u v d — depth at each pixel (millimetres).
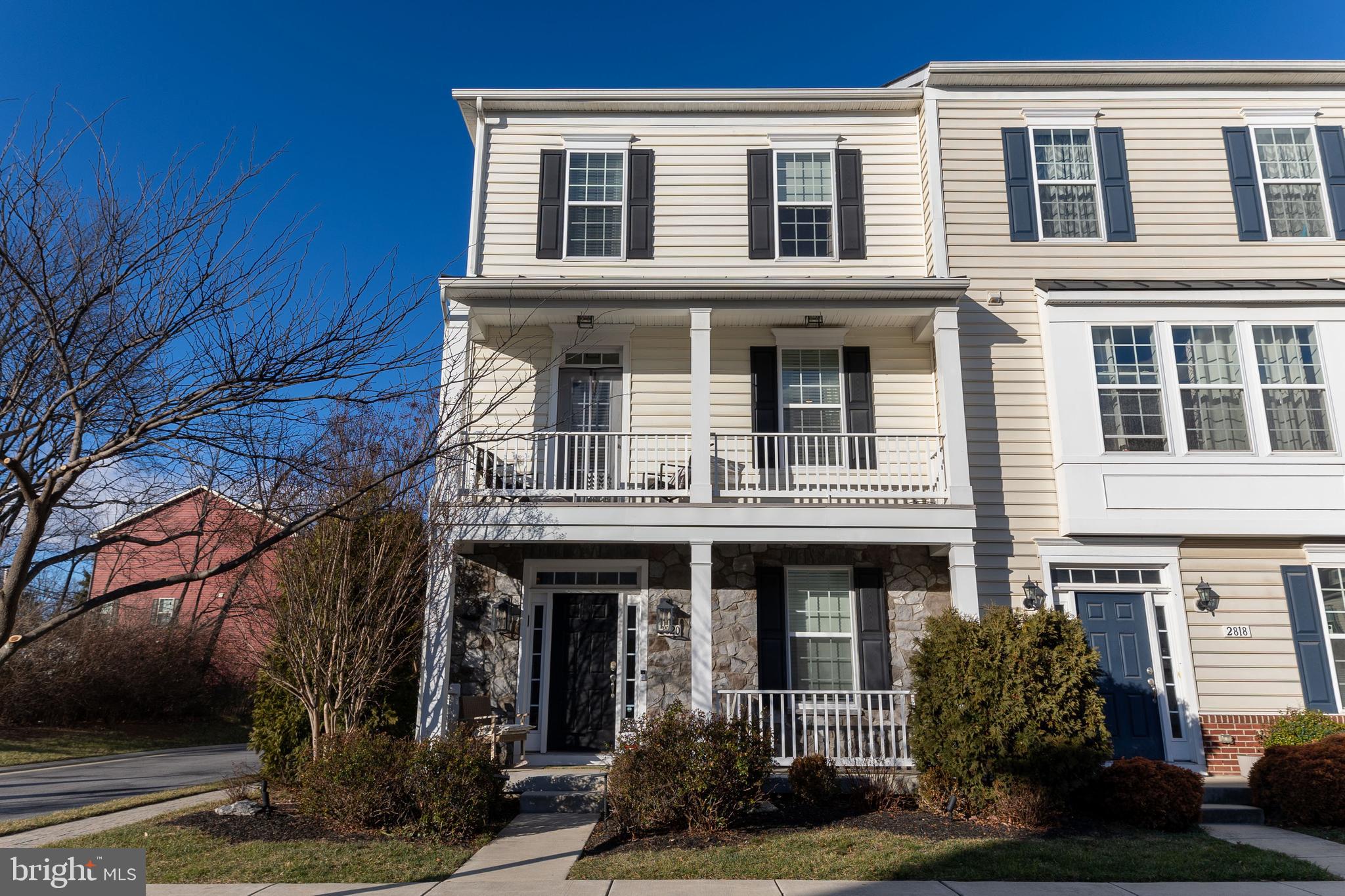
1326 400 10352
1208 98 11992
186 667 21578
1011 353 11023
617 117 12688
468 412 8031
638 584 10938
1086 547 10305
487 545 10875
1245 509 10117
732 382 11734
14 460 4168
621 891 5887
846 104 12609
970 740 7977
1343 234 11492
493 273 12039
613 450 11500
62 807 9906
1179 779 7855
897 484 10969
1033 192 11648
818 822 7867
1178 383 10484
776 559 10859
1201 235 11500
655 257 12141
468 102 12555
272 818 7973
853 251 12125
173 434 5043
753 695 10422
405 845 7105
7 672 18016
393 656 9820
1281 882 6156
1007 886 6016
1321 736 9172
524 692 10484
